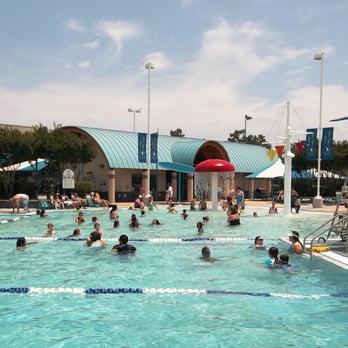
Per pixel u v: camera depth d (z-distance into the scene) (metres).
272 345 5.92
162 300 8.02
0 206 30.17
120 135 42.25
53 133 34.66
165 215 26.11
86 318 7.00
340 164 47.31
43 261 11.67
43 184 37.84
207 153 48.44
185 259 11.98
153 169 40.75
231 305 7.72
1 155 32.56
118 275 10.09
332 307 7.63
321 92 34.12
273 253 11.17
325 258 11.64
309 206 36.62
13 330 6.45
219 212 28.61
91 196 33.34
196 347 5.85
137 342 6.00
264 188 54.69
